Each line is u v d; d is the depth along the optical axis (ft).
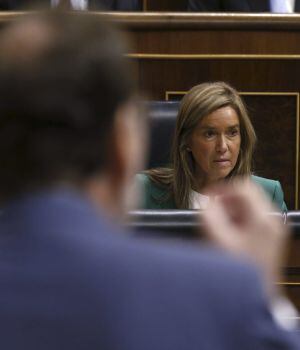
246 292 5.44
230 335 5.37
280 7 37.65
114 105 5.75
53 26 5.75
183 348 5.29
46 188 5.67
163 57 32.42
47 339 5.29
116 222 5.99
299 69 32.96
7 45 5.69
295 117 33.19
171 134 24.98
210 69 32.78
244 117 21.01
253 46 32.68
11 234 5.57
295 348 5.59
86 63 5.65
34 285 5.40
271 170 33.24
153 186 20.99
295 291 15.25
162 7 42.83
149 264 5.46
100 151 5.75
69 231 5.54
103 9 37.11
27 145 5.63
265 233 6.60
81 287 5.36
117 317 5.29
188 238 13.29
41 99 5.58
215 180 20.89
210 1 37.60
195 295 5.40
